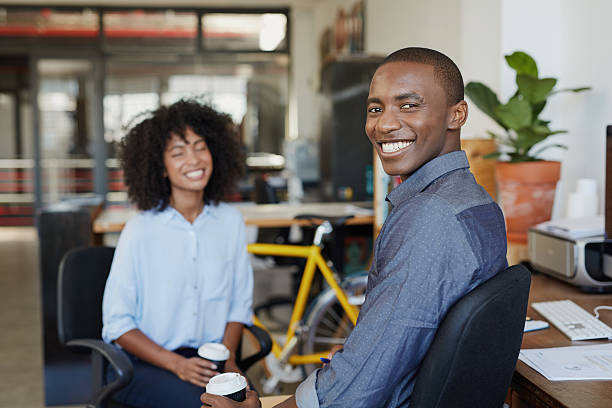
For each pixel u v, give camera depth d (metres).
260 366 3.41
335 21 7.00
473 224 0.93
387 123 1.00
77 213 2.93
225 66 8.33
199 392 1.71
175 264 1.92
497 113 2.53
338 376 0.92
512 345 1.02
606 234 1.88
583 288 1.98
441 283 0.91
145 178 1.92
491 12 3.18
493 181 2.81
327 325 3.21
